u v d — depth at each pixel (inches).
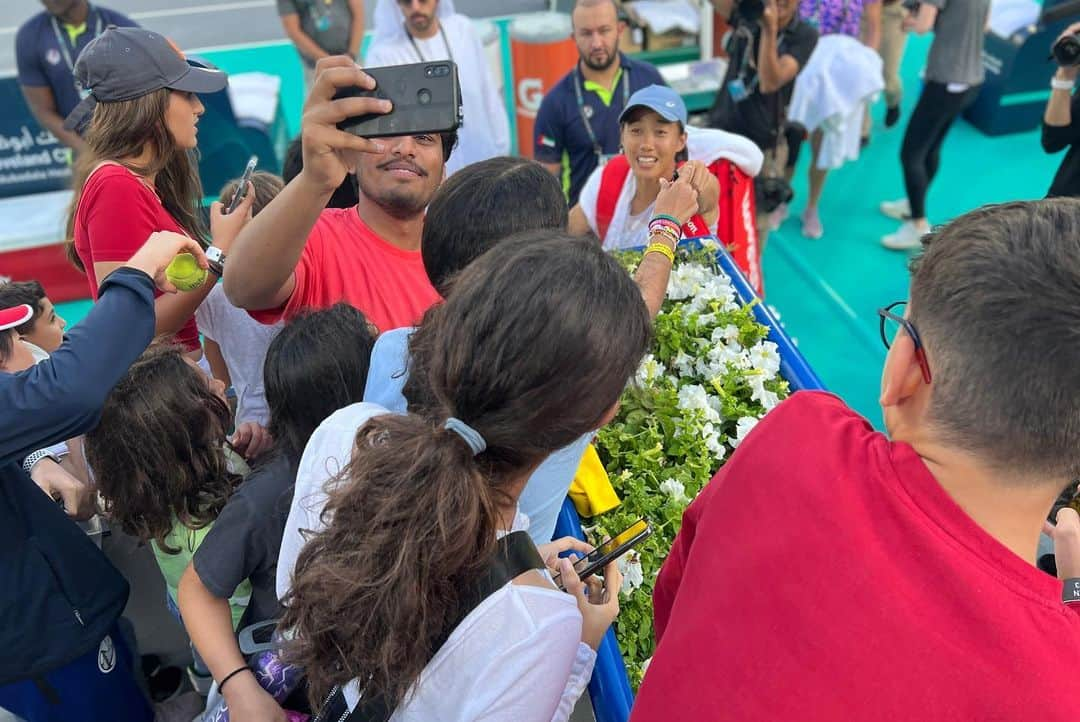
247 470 83.2
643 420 78.7
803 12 208.2
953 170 242.4
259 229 62.9
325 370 64.2
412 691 41.7
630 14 260.5
